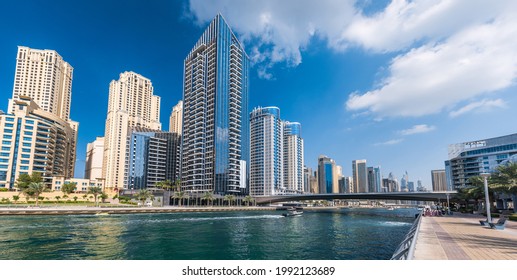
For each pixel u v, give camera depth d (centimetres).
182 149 19912
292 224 6950
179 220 7256
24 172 14088
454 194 10775
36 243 3641
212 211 12800
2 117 13925
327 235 4862
